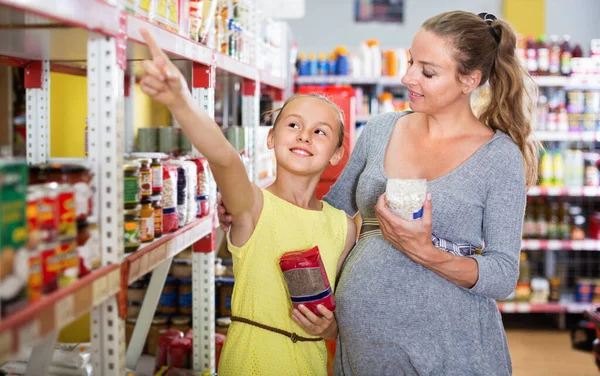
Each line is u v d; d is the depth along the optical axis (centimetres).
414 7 704
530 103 188
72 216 122
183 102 131
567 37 560
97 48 140
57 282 116
